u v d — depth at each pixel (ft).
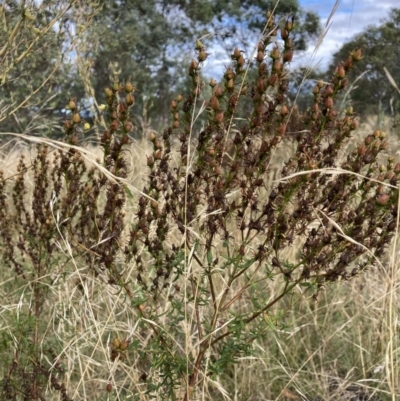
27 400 7.65
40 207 8.29
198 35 50.44
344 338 9.64
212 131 5.98
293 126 13.43
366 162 5.72
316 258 5.99
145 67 49.44
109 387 6.89
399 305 10.04
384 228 6.01
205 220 6.47
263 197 12.35
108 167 6.18
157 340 6.48
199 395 7.63
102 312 9.73
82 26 9.20
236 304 9.79
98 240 6.29
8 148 15.34
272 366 9.34
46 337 8.90
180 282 9.87
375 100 53.93
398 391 8.51
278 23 5.59
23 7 7.95
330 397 8.61
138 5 50.93
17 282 11.18
